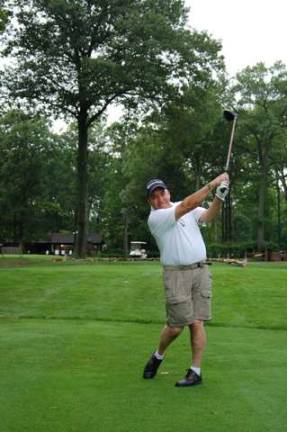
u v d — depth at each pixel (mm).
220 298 12883
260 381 5758
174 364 6633
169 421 4449
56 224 75000
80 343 8055
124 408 4793
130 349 7590
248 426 4332
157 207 5941
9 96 35969
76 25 34844
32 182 71125
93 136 74688
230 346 8000
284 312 11719
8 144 69812
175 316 5707
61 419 4496
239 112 57188
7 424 4375
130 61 34500
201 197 5621
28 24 35156
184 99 36875
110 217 74875
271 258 51719
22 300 13195
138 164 61000
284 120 58281
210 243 62812
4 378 5840
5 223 73500
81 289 14141
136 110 39219
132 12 34469
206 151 60875
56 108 37719
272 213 78750
